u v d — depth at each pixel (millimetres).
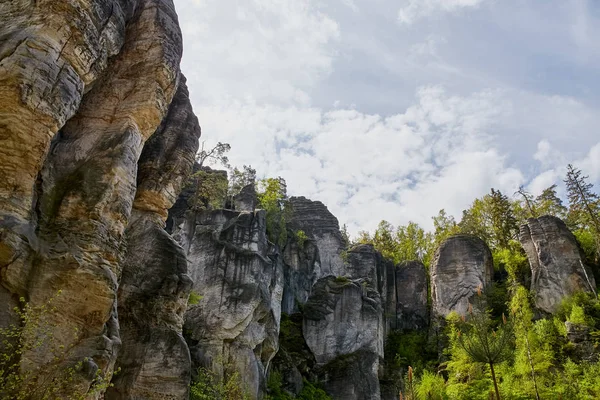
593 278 51469
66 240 16062
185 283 24172
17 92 14266
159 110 21094
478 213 71188
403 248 77000
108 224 17469
